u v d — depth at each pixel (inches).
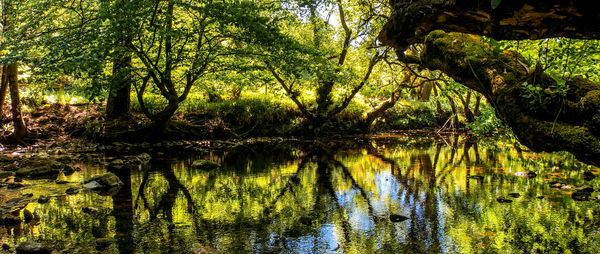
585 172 303.3
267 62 491.8
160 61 481.4
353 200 234.1
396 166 364.5
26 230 174.6
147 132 564.1
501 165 358.6
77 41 305.6
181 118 634.8
